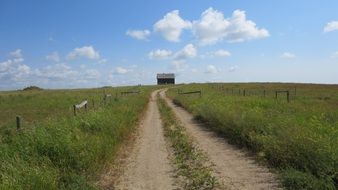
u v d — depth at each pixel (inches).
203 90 2620.6
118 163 505.7
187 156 527.2
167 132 781.9
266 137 524.7
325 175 354.3
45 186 329.4
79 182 368.8
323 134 499.5
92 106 978.1
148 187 393.1
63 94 2215.8
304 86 3442.4
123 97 1647.4
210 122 840.3
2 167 338.3
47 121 542.6
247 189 367.2
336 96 1752.0
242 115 692.7
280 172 406.9
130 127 824.3
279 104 1078.4
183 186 390.3
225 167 460.1
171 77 5880.9
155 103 1772.9
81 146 461.1
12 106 1400.1
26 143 412.2
